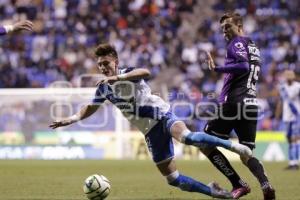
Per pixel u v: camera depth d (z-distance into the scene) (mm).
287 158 52438
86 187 19844
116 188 26078
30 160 48188
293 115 41469
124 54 72562
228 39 21312
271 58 70312
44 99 51500
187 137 19188
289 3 78188
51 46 73812
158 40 74250
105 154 52031
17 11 79312
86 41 74625
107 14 78250
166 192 24266
